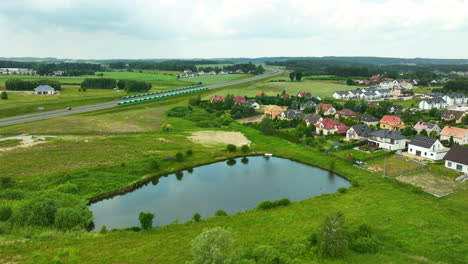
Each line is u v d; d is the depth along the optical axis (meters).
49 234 39.84
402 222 43.22
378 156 77.06
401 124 107.12
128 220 47.66
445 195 53.97
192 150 82.69
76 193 55.22
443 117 119.25
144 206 52.66
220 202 54.38
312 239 37.38
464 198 52.47
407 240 38.16
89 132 97.50
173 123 117.19
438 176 63.62
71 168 65.94
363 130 93.06
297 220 44.56
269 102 167.75
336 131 101.12
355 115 130.12
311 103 151.00
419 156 77.00
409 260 33.47
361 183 60.44
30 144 81.62
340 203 50.78
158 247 36.97
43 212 43.47
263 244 37.09
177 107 142.12
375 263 32.81
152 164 68.00
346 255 34.53
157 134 99.00
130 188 59.94
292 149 85.38
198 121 123.38
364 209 48.00
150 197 56.38
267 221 44.62
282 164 75.56
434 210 47.41
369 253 35.12
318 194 57.78
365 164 71.75
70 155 74.12
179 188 60.72
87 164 68.62
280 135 100.75
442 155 73.75
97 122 112.56
